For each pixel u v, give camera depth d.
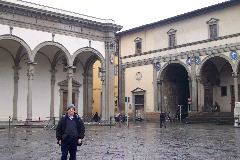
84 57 43.50
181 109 50.56
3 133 24.91
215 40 41.97
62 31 37.09
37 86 39.56
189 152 13.60
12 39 33.25
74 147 8.92
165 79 48.94
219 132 25.75
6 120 36.94
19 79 38.16
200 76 43.59
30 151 14.19
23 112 38.38
